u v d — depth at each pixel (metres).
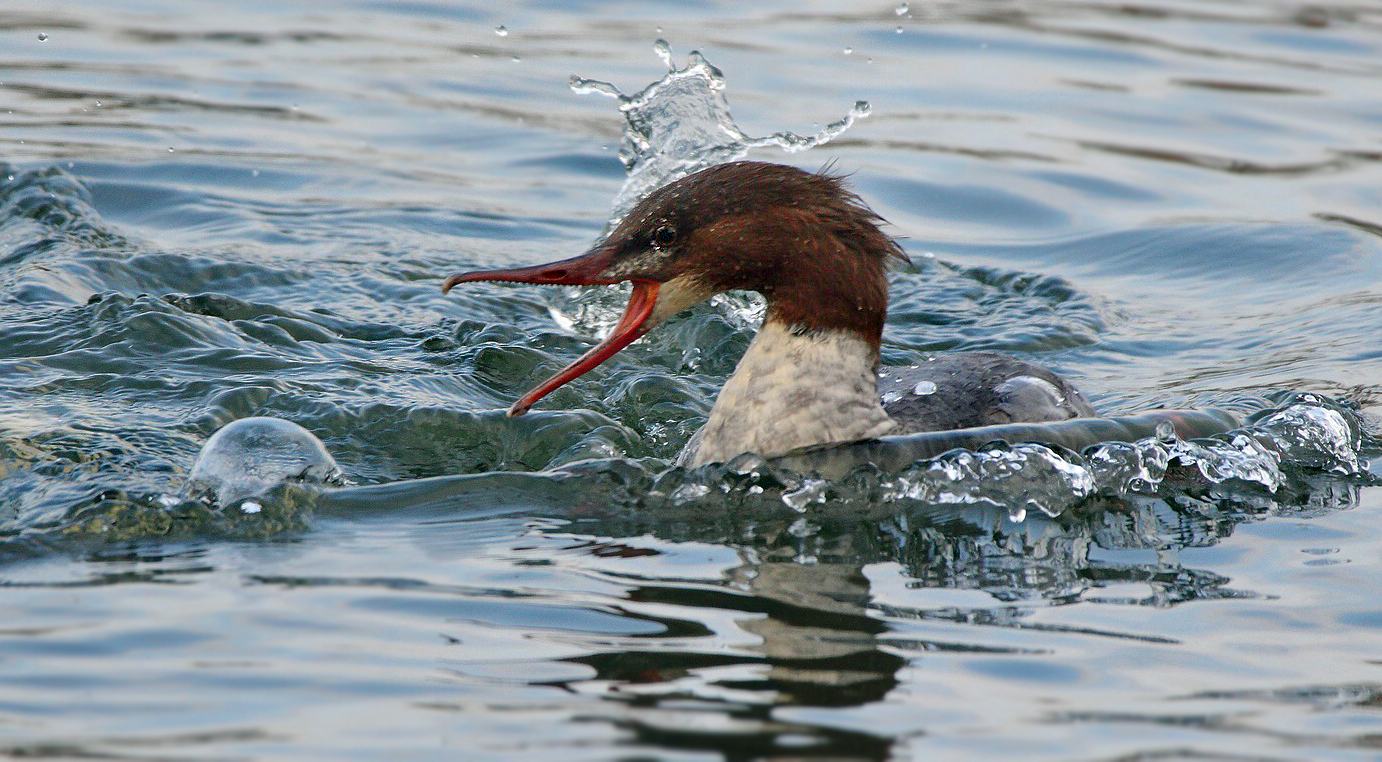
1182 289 14.24
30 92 18.64
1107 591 7.40
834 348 9.09
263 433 8.73
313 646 6.43
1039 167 17.34
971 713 5.96
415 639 6.53
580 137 18.17
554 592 7.13
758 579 7.41
